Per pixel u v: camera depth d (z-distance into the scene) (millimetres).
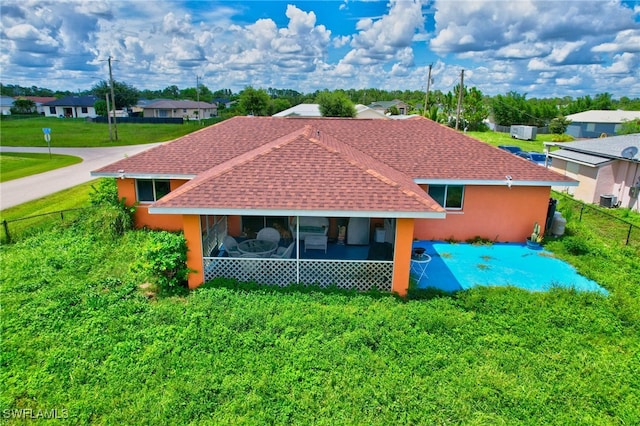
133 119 79125
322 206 10320
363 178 11336
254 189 10898
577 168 24531
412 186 12406
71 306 10141
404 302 10781
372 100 142250
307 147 12633
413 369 7895
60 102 97438
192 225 11008
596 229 17875
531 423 6656
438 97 99750
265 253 11977
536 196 15312
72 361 7988
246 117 21953
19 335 8852
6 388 7293
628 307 10164
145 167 15844
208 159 16531
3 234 15828
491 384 7453
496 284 12016
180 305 10164
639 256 14320
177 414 6758
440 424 6605
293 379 7539
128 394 7184
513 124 69000
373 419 6703
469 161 15914
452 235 15844
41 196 22922
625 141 25156
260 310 9805
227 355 8234
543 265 13461
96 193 17562
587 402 7152
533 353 8461
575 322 9695
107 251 14000
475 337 8938
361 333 8836
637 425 6688
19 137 54438
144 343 8625
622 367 8062
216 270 11562
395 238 10859
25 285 11188
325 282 11492
